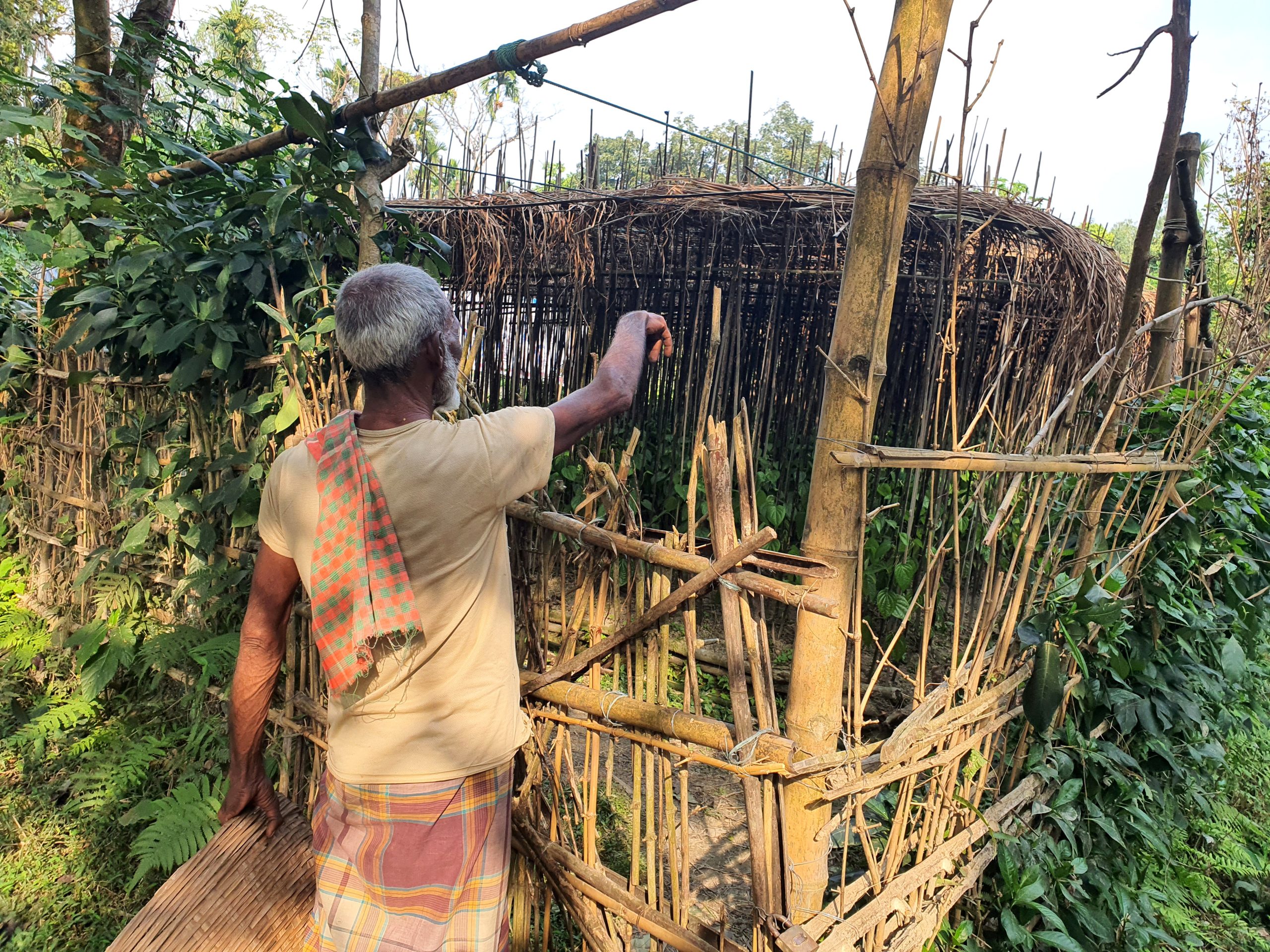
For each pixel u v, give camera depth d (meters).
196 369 2.78
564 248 5.03
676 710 1.68
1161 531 2.60
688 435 4.88
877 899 1.77
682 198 4.46
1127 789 2.43
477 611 1.48
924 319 4.52
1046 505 2.07
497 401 5.45
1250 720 3.45
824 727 1.61
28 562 4.54
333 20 2.76
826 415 1.58
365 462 1.39
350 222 2.83
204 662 2.74
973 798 2.14
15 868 2.66
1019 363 4.16
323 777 1.65
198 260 2.89
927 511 4.55
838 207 4.21
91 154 3.36
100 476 3.82
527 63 2.31
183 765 2.96
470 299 5.45
